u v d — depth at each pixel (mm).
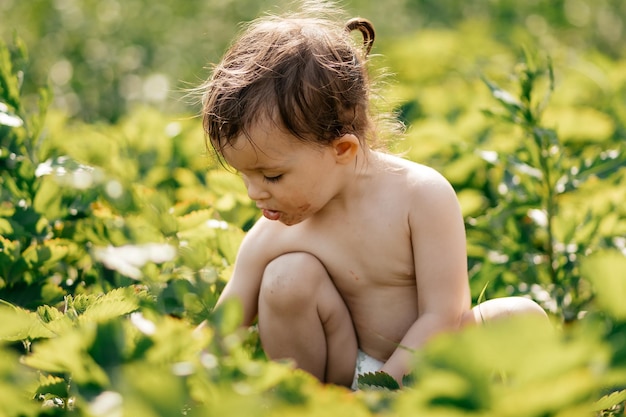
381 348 2633
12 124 3131
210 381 1508
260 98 2400
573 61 5820
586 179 3266
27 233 2959
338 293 2615
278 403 1482
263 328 2566
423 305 2531
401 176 2574
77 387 1520
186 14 7715
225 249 2912
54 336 1886
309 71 2451
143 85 7152
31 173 3127
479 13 8375
